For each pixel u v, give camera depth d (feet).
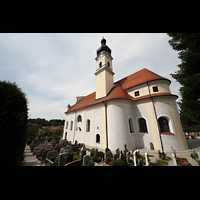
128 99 44.78
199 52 24.63
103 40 71.10
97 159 27.81
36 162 29.17
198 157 24.93
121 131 39.99
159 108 40.11
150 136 39.93
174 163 23.32
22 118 14.73
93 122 52.70
